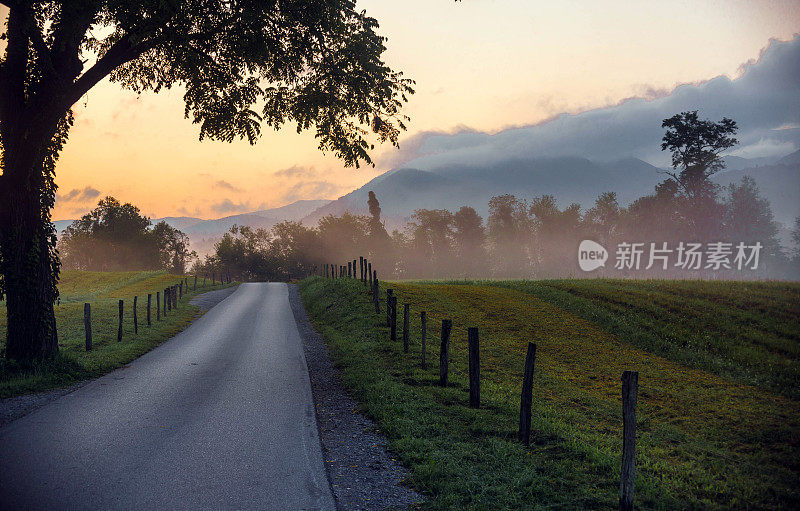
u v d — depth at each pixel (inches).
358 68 559.8
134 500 221.5
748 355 754.8
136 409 383.9
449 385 477.1
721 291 1208.8
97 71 518.0
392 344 658.8
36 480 242.8
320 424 354.0
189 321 1064.8
